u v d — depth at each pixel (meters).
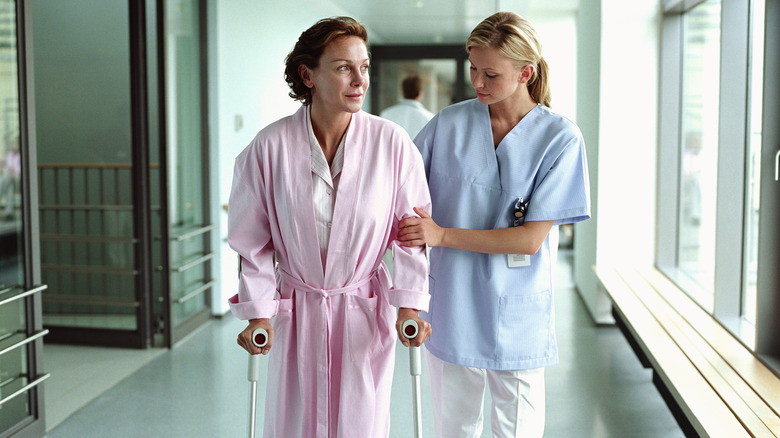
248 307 1.73
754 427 2.10
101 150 4.65
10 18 2.83
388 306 1.81
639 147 4.72
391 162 1.75
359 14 6.51
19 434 2.84
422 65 9.20
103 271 4.39
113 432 3.04
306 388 1.78
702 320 3.41
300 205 1.72
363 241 1.73
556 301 5.52
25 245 2.90
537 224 1.95
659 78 4.66
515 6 6.32
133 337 4.31
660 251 4.73
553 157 1.94
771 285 2.77
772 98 2.75
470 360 2.03
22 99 2.88
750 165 3.30
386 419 1.86
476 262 2.02
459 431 2.14
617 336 4.50
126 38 4.59
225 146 5.01
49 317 4.53
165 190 4.20
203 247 4.90
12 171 2.85
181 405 3.35
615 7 4.64
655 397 3.41
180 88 4.59
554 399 3.39
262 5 5.39
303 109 1.75
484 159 1.99
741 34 3.30
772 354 2.79
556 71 7.28
